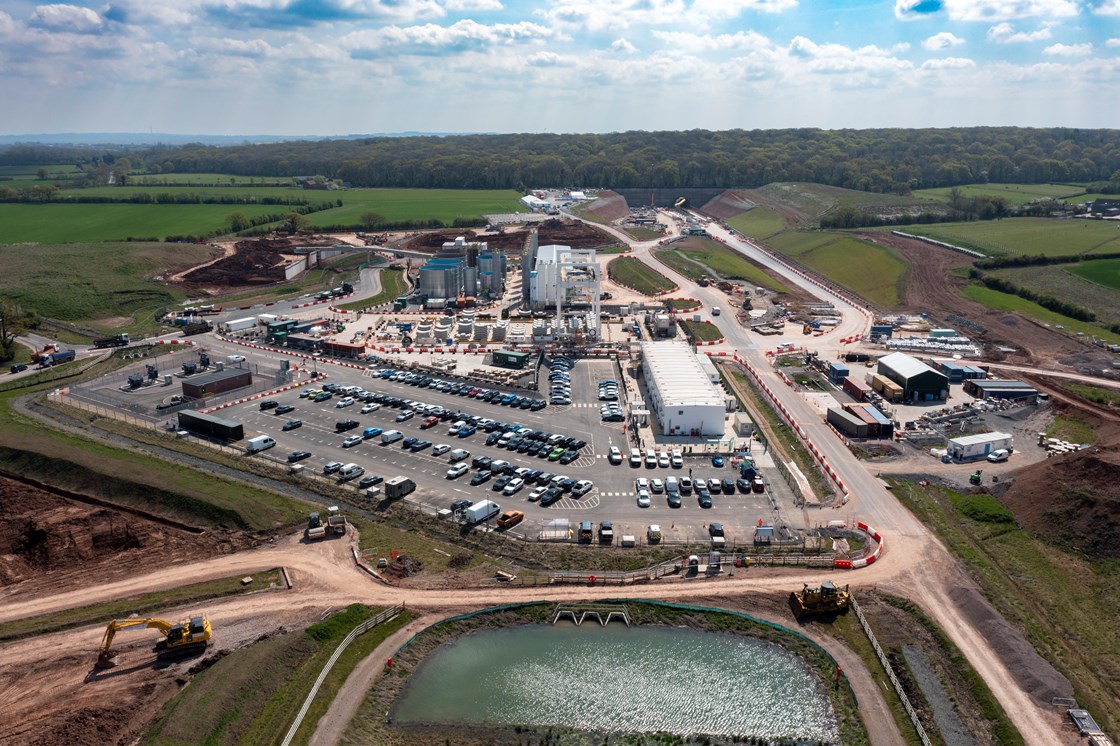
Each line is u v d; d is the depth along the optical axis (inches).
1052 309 7691.9
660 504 3818.9
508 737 2362.2
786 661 2714.1
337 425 4810.5
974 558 3312.0
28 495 3880.4
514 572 3206.2
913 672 2640.3
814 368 6166.3
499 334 7047.2
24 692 2474.2
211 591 3043.8
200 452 4453.7
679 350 5841.5
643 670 2667.3
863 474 4151.1
